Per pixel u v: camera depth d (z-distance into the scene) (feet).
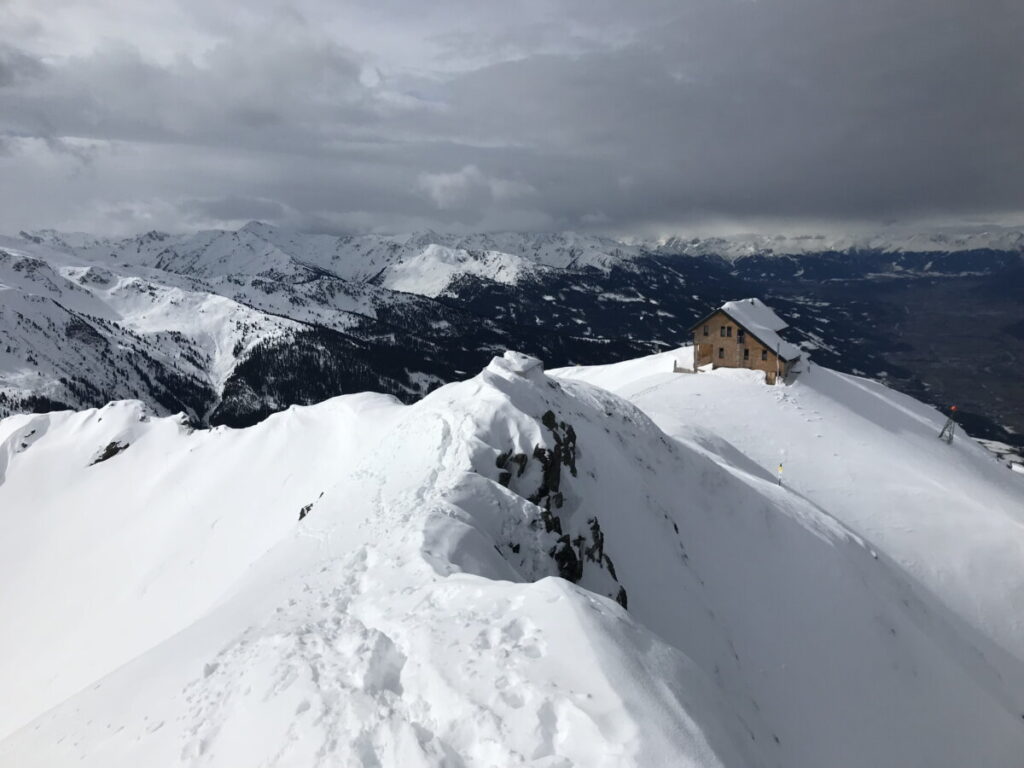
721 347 279.49
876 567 141.38
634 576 99.96
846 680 104.01
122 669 74.28
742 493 143.95
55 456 311.47
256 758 41.29
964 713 108.17
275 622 61.77
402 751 38.09
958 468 218.79
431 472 96.58
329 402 265.34
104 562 229.86
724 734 41.63
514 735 37.78
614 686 40.27
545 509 89.35
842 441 216.33
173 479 266.57
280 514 209.15
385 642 50.34
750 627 106.22
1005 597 152.15
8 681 183.01
